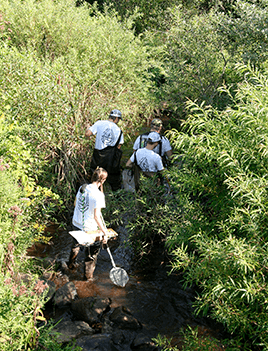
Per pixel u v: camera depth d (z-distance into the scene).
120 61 7.95
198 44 7.28
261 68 6.09
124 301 3.73
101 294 3.82
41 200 4.37
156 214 4.29
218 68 7.21
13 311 2.35
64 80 5.86
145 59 9.20
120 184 5.90
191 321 3.45
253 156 3.10
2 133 3.85
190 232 3.65
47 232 4.85
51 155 5.54
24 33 7.39
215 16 7.58
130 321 3.33
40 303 2.54
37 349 2.57
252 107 3.27
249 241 2.80
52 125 5.23
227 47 7.28
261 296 2.71
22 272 3.62
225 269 2.91
